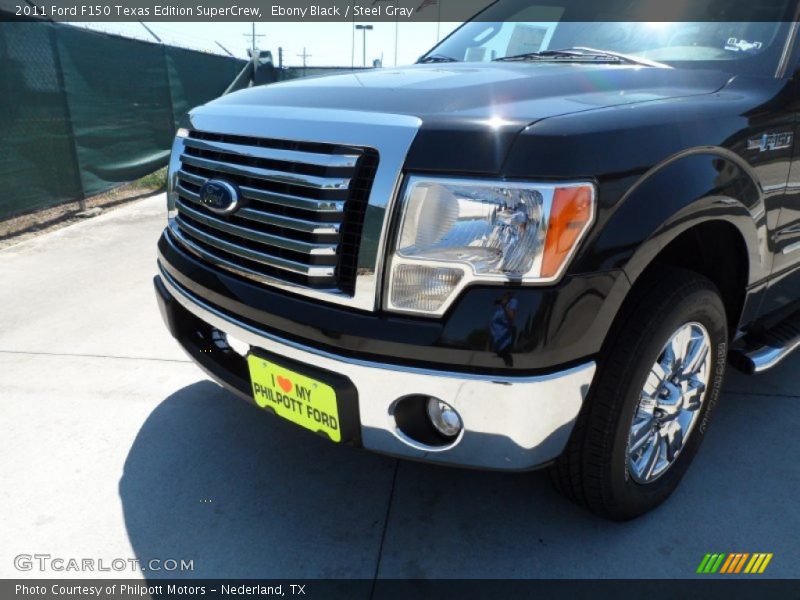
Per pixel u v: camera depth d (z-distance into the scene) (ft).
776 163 6.54
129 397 8.94
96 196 24.00
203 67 33.32
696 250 6.42
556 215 4.59
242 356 6.79
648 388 5.95
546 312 4.63
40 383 9.29
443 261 4.74
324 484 7.18
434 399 5.32
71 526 6.48
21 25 18.56
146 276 14.35
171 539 6.34
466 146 4.73
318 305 5.26
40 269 14.84
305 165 5.28
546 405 4.86
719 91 6.63
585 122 4.94
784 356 7.56
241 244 5.86
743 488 7.13
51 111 20.07
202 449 7.77
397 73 7.00
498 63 7.84
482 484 7.20
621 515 6.35
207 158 6.33
